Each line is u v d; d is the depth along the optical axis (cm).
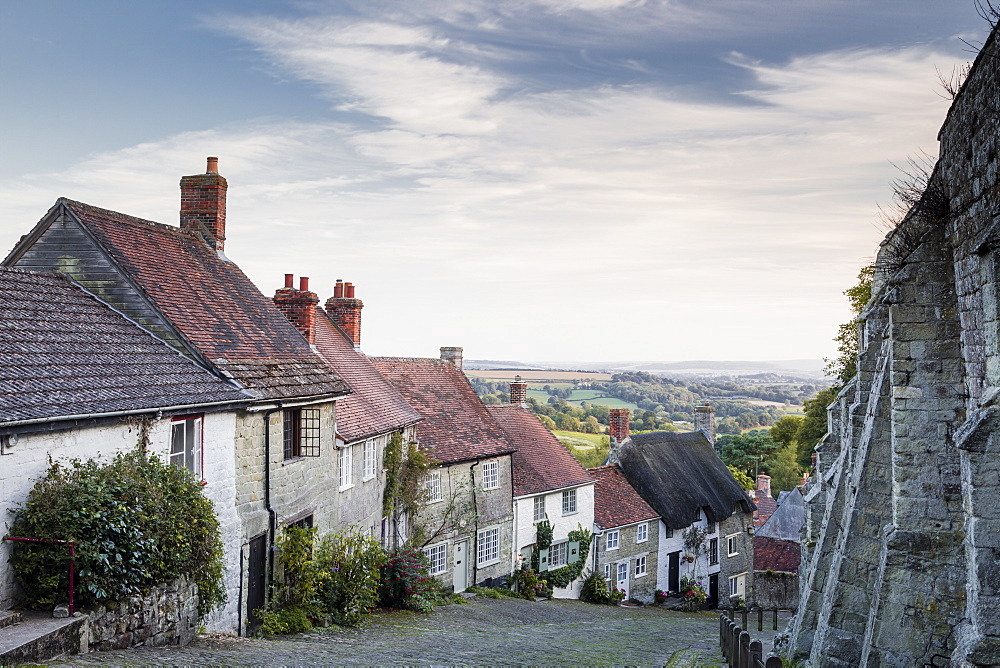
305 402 1881
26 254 1678
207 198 2188
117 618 1117
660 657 1702
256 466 1706
